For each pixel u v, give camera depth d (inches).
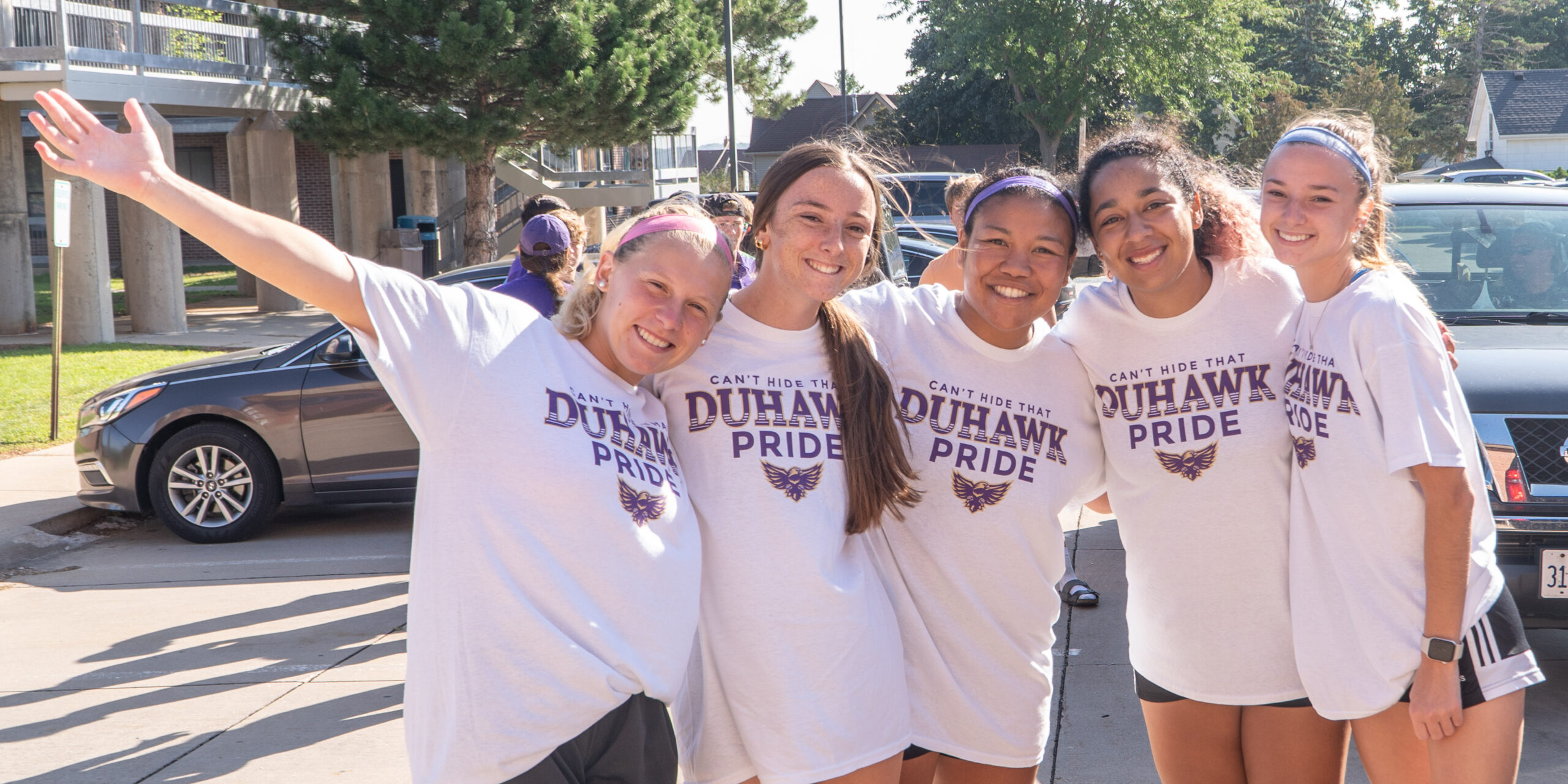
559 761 73.0
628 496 76.0
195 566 249.1
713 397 83.5
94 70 561.0
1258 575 92.3
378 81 653.9
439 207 957.8
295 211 729.0
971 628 90.9
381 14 628.7
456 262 897.5
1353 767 137.7
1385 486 84.7
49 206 591.5
